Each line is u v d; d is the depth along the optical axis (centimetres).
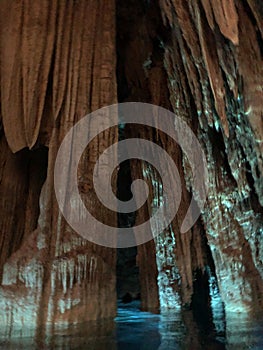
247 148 479
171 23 573
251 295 505
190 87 556
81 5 575
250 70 439
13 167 641
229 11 403
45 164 679
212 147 553
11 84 527
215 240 551
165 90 663
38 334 416
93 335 422
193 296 707
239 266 519
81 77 553
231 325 462
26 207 653
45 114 540
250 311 502
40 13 543
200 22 466
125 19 701
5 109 525
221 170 543
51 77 547
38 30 537
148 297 657
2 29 549
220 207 543
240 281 516
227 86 491
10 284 462
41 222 498
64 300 462
